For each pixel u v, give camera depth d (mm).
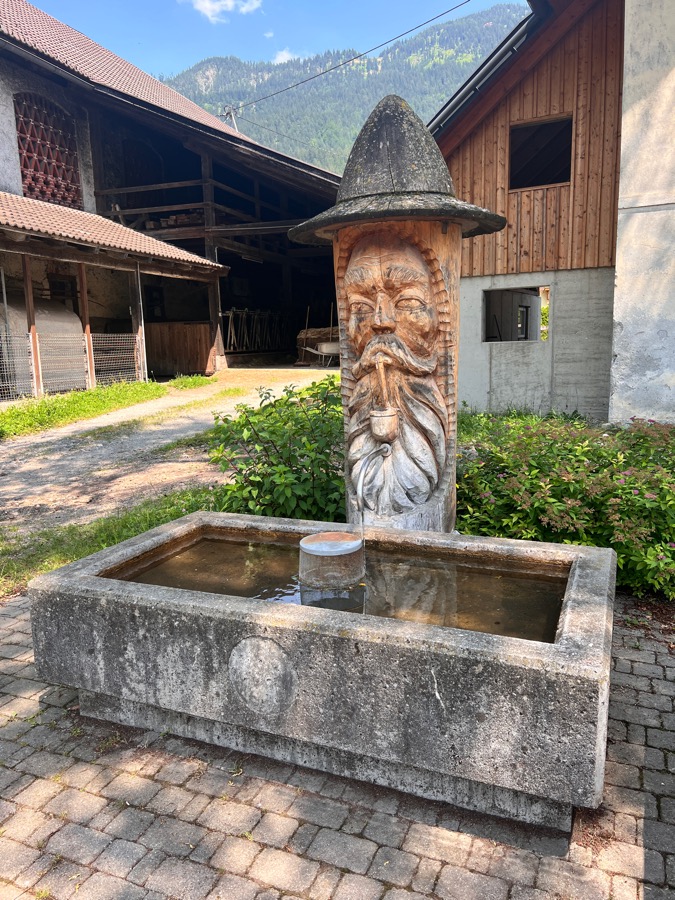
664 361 7719
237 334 18641
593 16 8750
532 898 1980
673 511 3984
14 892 2070
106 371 14656
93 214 16125
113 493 6902
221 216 19156
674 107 7324
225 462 5188
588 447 4922
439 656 2182
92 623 2768
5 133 14273
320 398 5371
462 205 3461
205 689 2594
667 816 2293
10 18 17344
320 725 2410
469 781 2305
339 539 3242
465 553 3352
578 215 9258
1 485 7422
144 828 2305
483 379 10172
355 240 3830
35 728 2912
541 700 2068
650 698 2992
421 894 2004
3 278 12297
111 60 20719
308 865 2125
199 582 3309
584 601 2545
